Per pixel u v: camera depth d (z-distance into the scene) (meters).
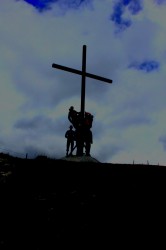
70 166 10.84
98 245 7.74
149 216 8.55
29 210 8.84
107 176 10.34
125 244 7.74
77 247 7.70
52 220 8.50
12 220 8.49
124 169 10.59
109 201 9.14
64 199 9.27
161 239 7.84
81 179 10.24
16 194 9.48
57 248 7.68
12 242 7.81
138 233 8.03
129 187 9.76
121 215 8.61
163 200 9.12
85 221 8.45
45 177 10.35
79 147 14.83
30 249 7.64
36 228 8.25
